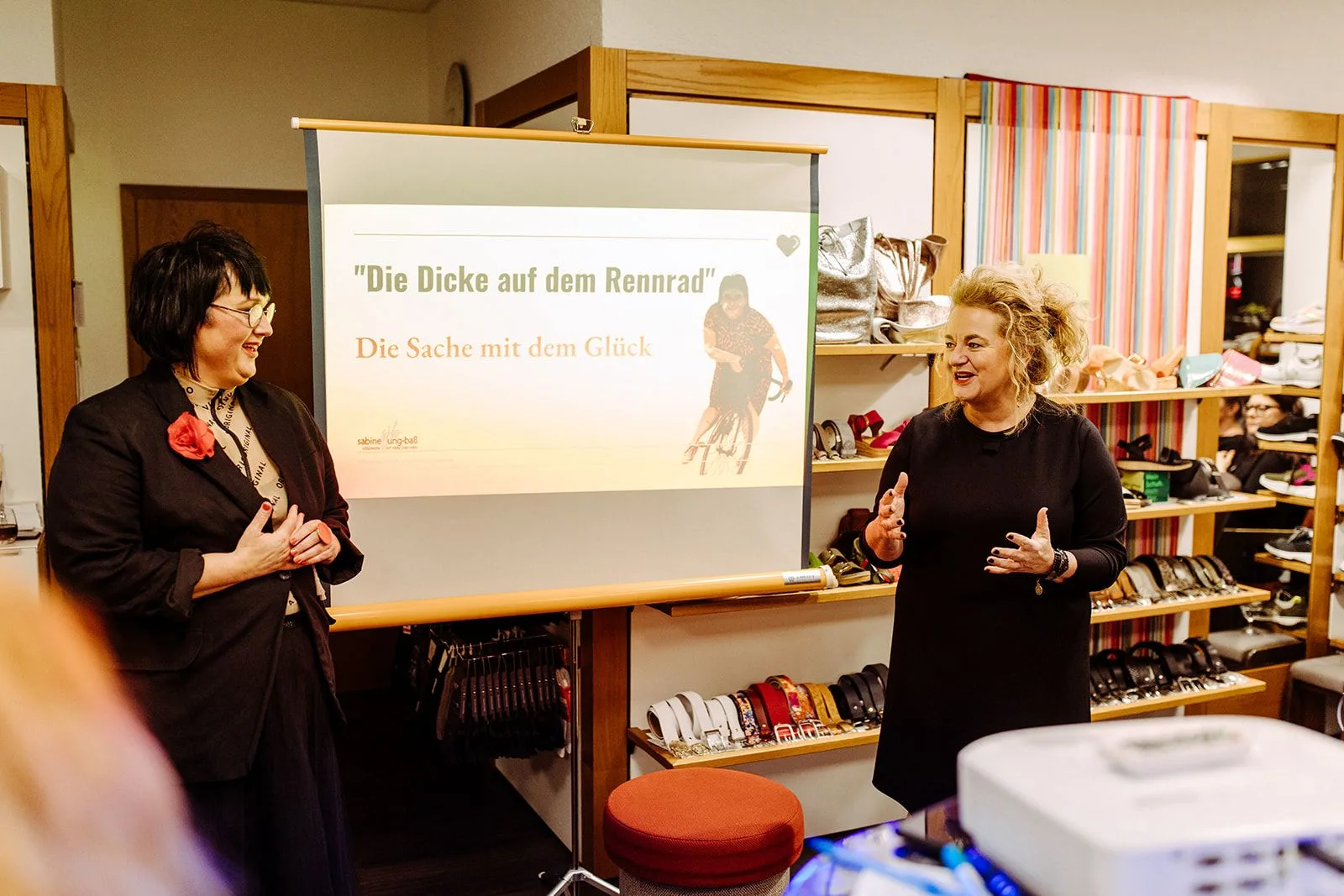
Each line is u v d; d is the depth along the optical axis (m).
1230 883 0.78
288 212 4.86
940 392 3.64
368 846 3.49
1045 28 3.75
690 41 3.26
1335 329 4.21
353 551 2.49
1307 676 4.14
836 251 3.28
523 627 3.44
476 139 2.74
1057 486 2.44
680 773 2.74
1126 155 3.88
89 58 4.48
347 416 2.72
